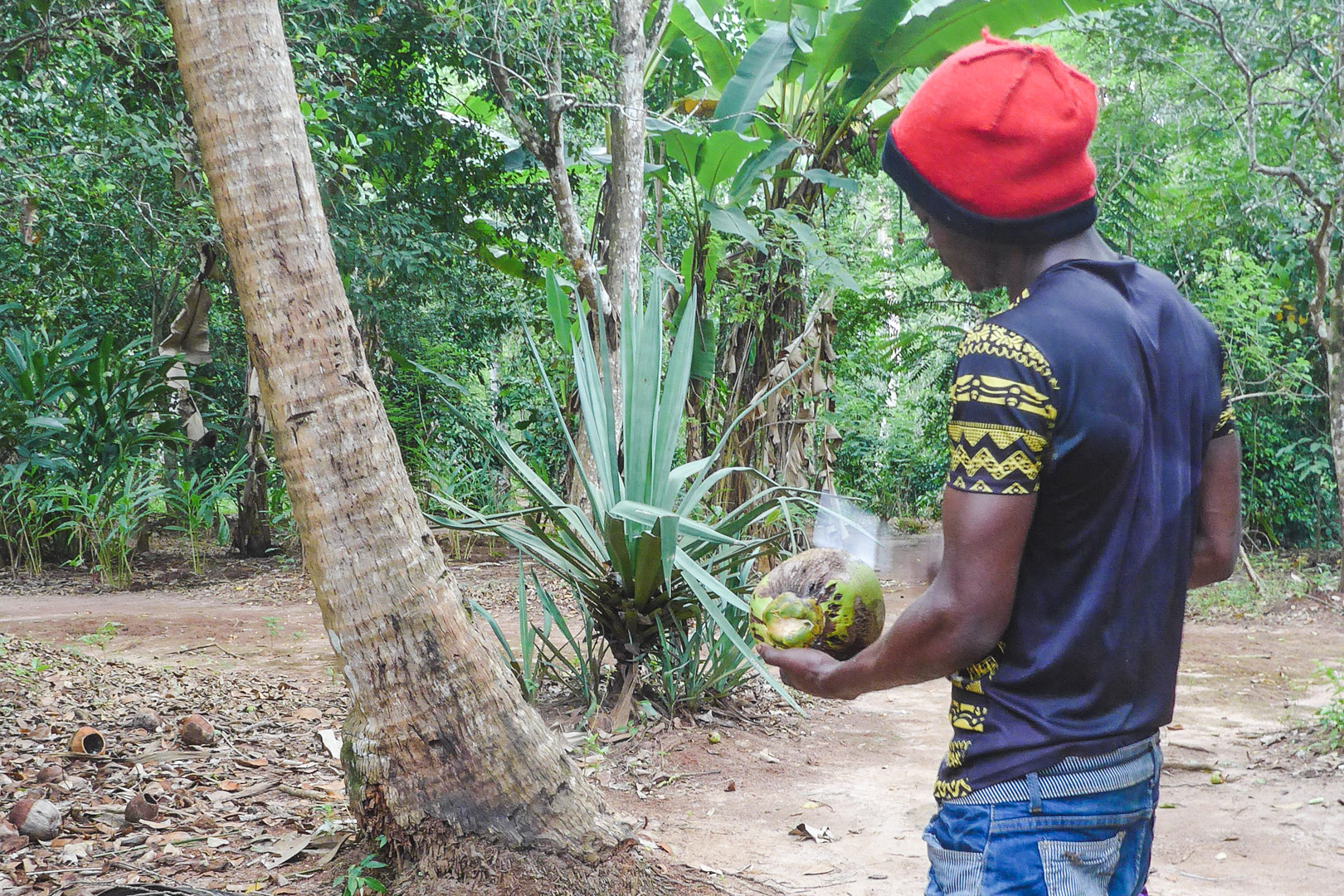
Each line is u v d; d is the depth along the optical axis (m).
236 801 3.71
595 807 2.82
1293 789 4.50
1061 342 1.29
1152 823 1.47
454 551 12.22
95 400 11.49
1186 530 1.42
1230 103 10.80
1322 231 9.83
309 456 2.59
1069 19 9.42
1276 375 11.53
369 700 2.68
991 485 1.28
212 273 12.20
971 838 1.38
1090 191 1.40
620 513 4.17
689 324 4.86
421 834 2.66
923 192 1.41
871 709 5.93
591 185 15.33
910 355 13.48
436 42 9.89
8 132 8.62
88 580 11.34
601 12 9.12
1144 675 1.37
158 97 8.81
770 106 9.95
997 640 1.31
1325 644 8.23
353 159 9.67
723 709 5.37
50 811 3.24
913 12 9.50
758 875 3.40
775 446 8.91
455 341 13.97
